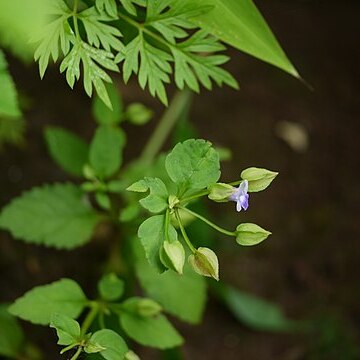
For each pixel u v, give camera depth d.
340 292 1.12
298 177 1.20
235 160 1.17
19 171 1.03
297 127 1.23
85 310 0.78
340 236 1.17
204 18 0.61
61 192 0.75
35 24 0.48
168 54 0.61
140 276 0.74
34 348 0.85
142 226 0.58
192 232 0.86
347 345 1.07
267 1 1.34
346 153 1.24
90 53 0.58
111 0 0.59
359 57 1.33
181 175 0.58
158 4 0.60
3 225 0.73
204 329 1.06
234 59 1.26
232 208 1.13
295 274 1.13
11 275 0.96
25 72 1.07
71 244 0.74
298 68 1.29
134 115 0.79
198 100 1.20
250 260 1.12
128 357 0.61
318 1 1.37
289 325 1.08
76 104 1.10
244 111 1.22
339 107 1.28
